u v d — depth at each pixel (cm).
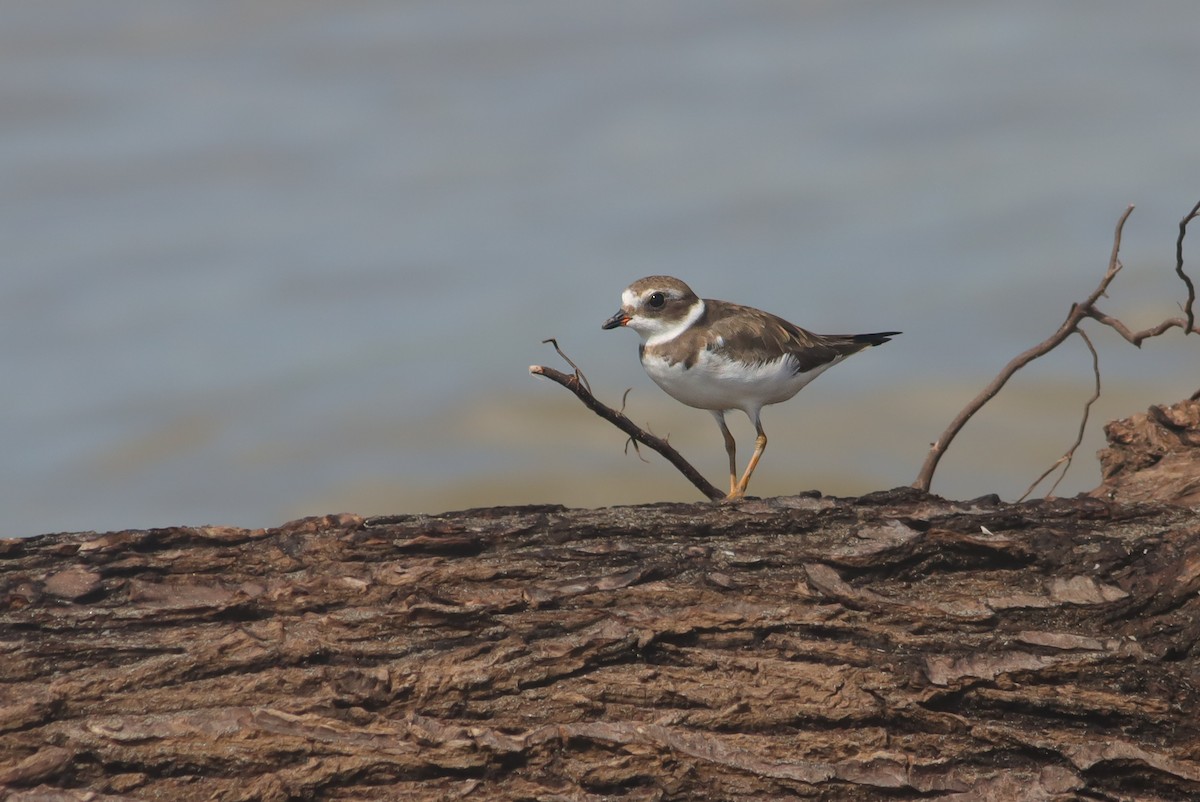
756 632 938
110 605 927
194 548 981
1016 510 1045
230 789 845
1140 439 1283
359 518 1025
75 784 838
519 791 867
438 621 932
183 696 874
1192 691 920
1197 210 1274
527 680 903
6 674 872
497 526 1027
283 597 939
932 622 950
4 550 970
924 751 898
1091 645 934
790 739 895
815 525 1038
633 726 890
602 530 1027
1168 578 968
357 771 859
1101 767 896
